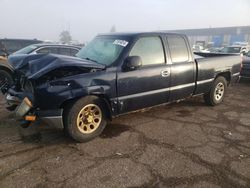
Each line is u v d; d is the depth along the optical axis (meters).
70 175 3.05
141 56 4.38
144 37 4.50
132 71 4.19
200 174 3.14
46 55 3.96
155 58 4.59
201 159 3.51
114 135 4.24
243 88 8.91
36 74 3.49
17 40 10.55
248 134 4.47
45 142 3.89
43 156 3.47
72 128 3.74
